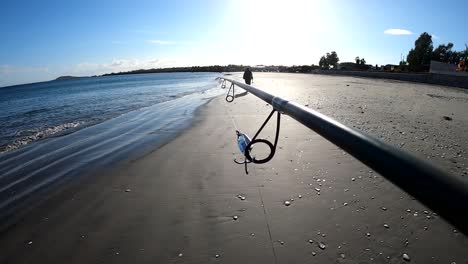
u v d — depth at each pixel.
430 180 0.68
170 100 17.83
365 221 3.41
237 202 3.92
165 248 3.04
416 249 2.94
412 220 3.39
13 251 3.06
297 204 3.82
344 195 4.02
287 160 5.35
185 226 3.41
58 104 20.66
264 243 3.09
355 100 14.52
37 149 7.05
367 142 0.96
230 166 5.17
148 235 3.25
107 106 16.70
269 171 4.88
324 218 3.50
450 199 0.61
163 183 4.58
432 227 3.25
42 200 4.18
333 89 22.20
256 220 3.49
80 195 4.27
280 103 1.94
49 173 5.27
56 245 3.13
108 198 4.14
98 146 6.98
